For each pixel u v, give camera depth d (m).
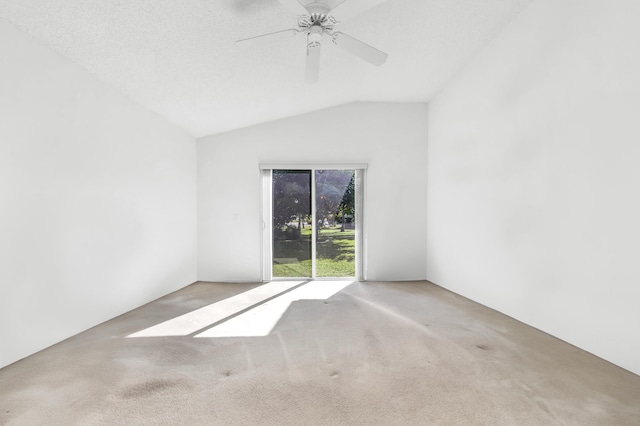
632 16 2.33
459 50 4.04
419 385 2.22
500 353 2.70
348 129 5.55
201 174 5.45
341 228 5.64
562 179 2.91
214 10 2.63
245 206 5.48
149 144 4.24
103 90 3.43
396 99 5.48
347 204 5.64
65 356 2.64
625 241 2.39
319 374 2.38
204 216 5.46
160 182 4.48
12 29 2.48
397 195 5.57
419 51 4.00
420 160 5.58
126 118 3.80
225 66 3.55
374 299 4.39
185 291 4.82
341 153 5.54
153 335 3.12
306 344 2.92
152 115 4.30
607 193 2.51
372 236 5.57
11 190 2.48
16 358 2.54
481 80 4.05
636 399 2.04
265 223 5.52
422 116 5.58
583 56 2.70
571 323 2.85
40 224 2.72
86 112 3.21
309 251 5.63
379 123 5.56
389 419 1.86
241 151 5.48
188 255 5.21
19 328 2.56
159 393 2.12
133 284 3.94
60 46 2.79
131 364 2.52
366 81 4.73
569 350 2.74
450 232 4.84
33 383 2.23
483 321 3.50
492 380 2.28
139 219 4.04
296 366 2.50
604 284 2.55
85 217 3.20
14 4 2.28
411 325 3.39
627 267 2.38
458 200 4.61
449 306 4.06
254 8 2.66
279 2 2.41
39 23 2.49
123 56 3.06
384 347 2.85
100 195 3.39
